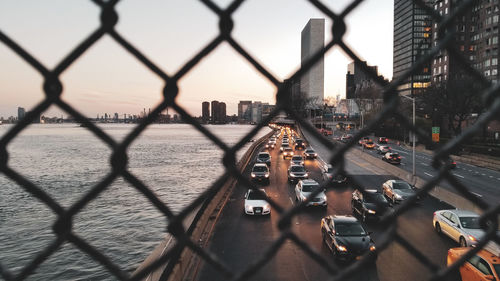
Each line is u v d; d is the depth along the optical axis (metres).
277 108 1.20
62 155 79.88
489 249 10.33
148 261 9.34
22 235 23.59
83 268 17.88
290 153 43.53
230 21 1.12
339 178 24.05
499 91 1.16
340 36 1.16
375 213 14.93
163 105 1.12
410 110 56.78
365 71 1.19
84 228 24.08
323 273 10.31
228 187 23.22
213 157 73.06
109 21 1.06
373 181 26.56
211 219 15.81
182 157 73.19
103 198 33.56
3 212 29.80
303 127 1.23
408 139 56.50
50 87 1.04
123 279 1.19
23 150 95.19
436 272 1.34
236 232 14.10
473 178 27.84
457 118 54.75
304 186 19.00
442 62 62.25
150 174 48.72
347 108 156.88
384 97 1.21
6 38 1.03
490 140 46.56
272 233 13.93
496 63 65.25
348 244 11.12
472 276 8.91
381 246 1.35
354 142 1.25
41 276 17.03
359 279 9.78
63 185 41.31
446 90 46.91
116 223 25.30
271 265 10.88
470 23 71.44
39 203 33.28
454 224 12.67
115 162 1.12
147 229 23.89
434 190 19.75
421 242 12.78
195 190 37.50
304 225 15.30
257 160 36.56
